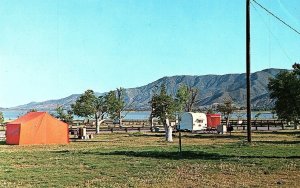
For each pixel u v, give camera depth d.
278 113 57.81
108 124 98.62
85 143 43.75
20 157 27.14
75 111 71.50
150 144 39.72
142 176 18.11
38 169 20.86
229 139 46.72
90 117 71.44
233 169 19.64
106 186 15.80
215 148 31.00
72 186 15.88
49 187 15.70
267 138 46.19
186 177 17.69
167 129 45.25
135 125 95.69
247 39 34.41
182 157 25.11
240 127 76.56
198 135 56.56
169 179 17.25
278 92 56.56
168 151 29.02
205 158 24.38
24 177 18.16
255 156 24.77
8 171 20.14
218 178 17.38
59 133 45.19
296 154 25.83
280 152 27.11
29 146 40.62
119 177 17.92
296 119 58.38
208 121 79.88
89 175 18.61
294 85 55.47
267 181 16.55
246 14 34.72
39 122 44.38
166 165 21.56
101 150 31.70
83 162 23.52
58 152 30.95
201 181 16.72
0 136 54.59
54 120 45.12
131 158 25.12
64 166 22.03
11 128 44.06
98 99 71.25
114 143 42.34
